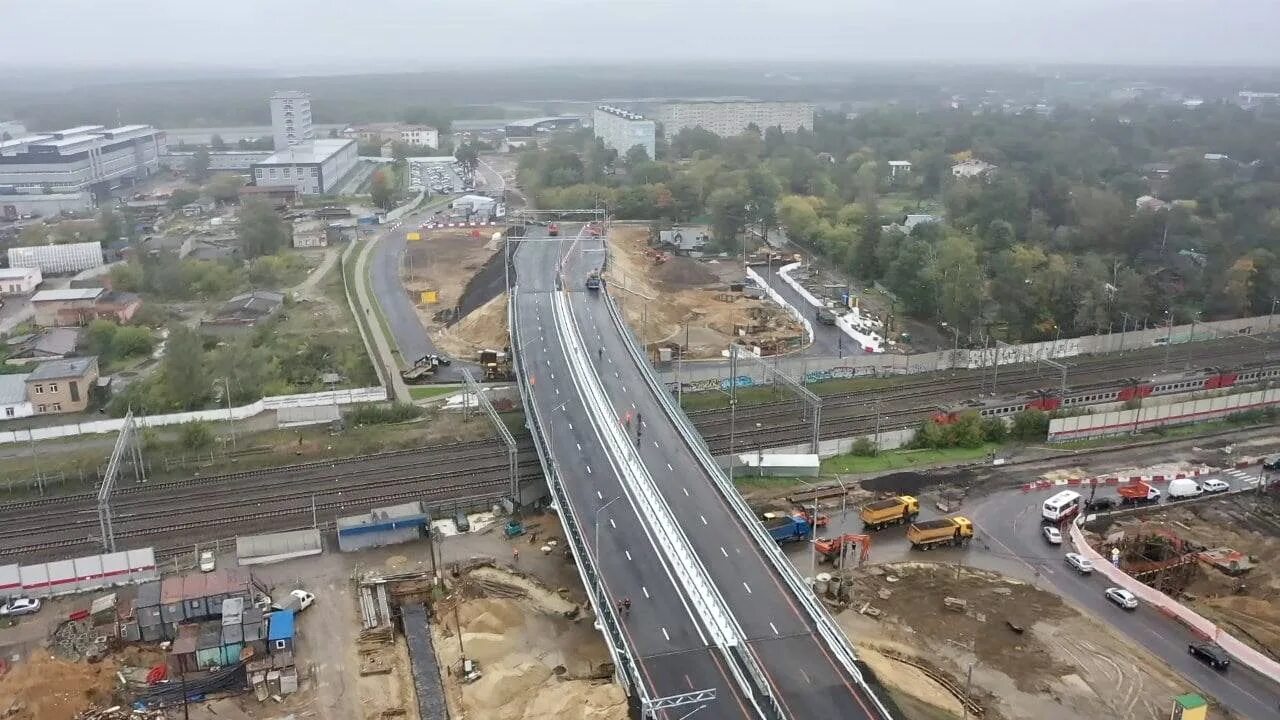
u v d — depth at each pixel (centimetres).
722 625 9631
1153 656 10469
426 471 14950
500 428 13938
